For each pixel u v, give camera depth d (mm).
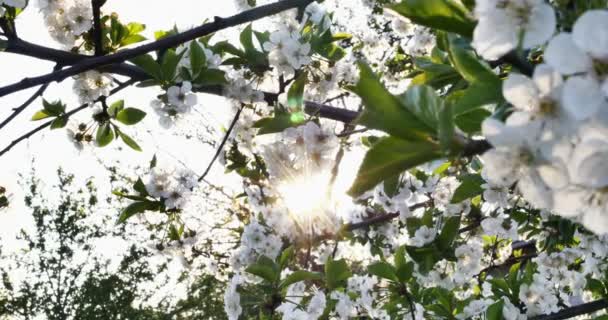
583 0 1235
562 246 4094
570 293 5203
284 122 3098
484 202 4301
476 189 3348
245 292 3746
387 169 1226
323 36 3631
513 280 4129
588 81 993
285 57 3357
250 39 3471
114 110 3463
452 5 1358
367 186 1238
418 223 4000
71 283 22438
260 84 3555
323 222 3730
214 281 21797
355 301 4660
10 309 22125
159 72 3197
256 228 3836
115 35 3172
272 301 3637
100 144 3600
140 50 2693
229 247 4633
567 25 1251
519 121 1071
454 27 1369
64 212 22141
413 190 3967
